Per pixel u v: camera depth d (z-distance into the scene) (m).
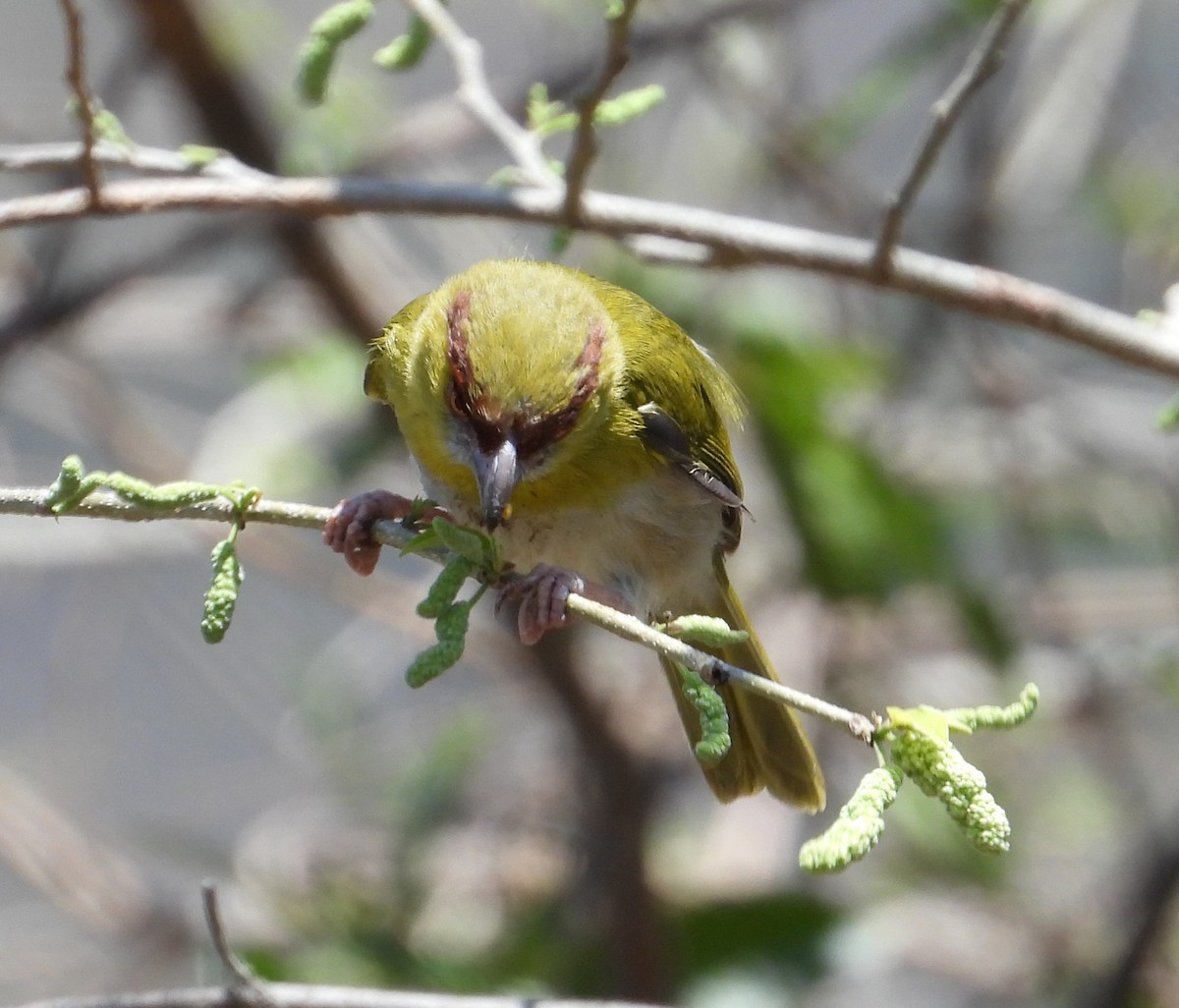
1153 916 11.47
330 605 15.62
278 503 5.54
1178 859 11.60
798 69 13.70
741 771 8.45
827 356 11.37
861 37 17.08
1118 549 14.16
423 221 13.70
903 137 16.27
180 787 15.68
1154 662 12.94
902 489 11.30
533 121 8.05
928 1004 15.14
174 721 16.78
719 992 10.70
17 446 15.90
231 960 6.41
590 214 7.77
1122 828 13.36
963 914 13.40
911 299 13.84
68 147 7.27
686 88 13.94
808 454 11.11
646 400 7.84
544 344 7.22
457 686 14.88
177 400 16.03
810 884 12.68
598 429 7.57
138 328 13.46
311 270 11.92
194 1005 6.46
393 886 11.83
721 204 13.70
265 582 15.52
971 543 14.42
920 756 4.60
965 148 13.51
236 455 12.74
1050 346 14.61
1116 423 13.90
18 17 16.39
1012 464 13.11
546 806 12.77
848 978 12.83
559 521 7.75
